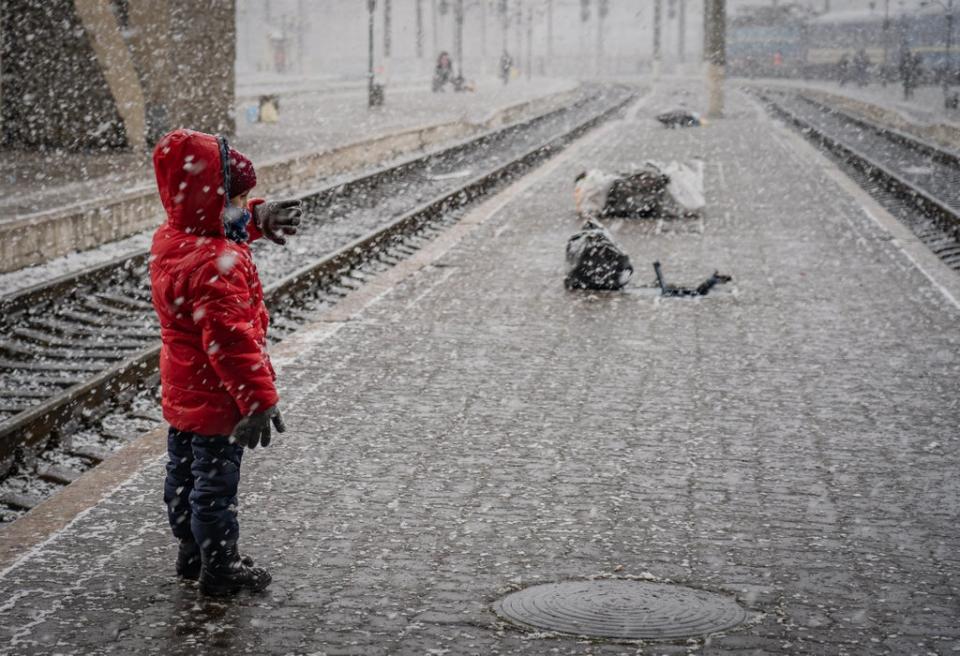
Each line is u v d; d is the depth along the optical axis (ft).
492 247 51.83
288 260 52.80
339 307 39.06
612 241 41.78
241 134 106.11
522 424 25.96
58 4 86.22
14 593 17.08
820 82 276.82
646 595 17.15
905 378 29.91
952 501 21.20
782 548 19.02
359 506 20.92
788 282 43.14
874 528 19.88
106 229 53.42
